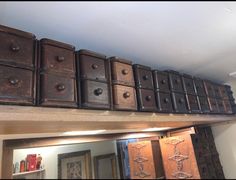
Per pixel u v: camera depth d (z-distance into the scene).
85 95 0.86
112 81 1.00
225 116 1.73
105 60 1.00
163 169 1.90
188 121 1.42
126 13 0.83
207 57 1.39
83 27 0.91
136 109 1.05
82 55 0.91
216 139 1.95
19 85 0.69
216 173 1.78
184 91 1.37
